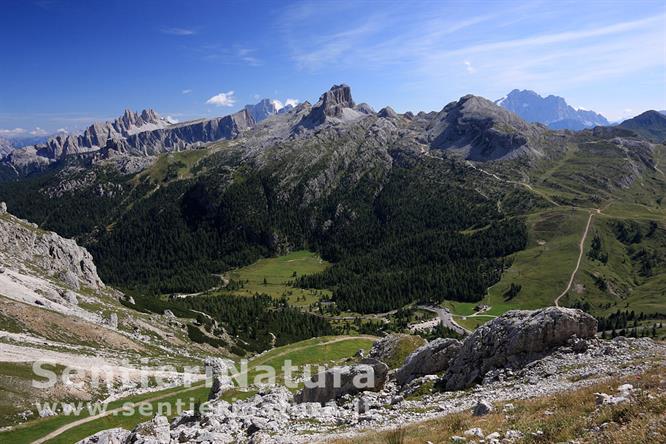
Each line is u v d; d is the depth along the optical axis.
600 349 36.31
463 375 40.38
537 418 21.19
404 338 61.38
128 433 38.16
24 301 102.75
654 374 24.33
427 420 28.03
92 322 111.94
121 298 167.38
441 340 46.19
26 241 148.25
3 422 54.59
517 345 39.16
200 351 136.38
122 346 103.69
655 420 16.00
